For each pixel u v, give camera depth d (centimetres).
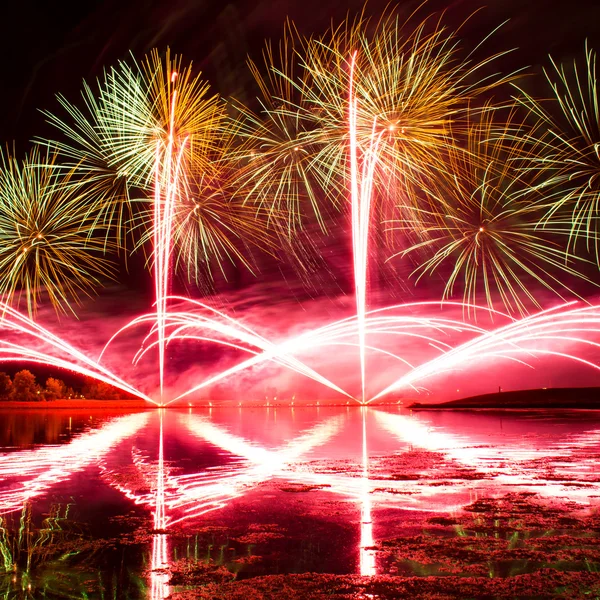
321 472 927
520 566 437
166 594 391
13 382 6469
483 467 970
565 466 977
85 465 1030
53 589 402
